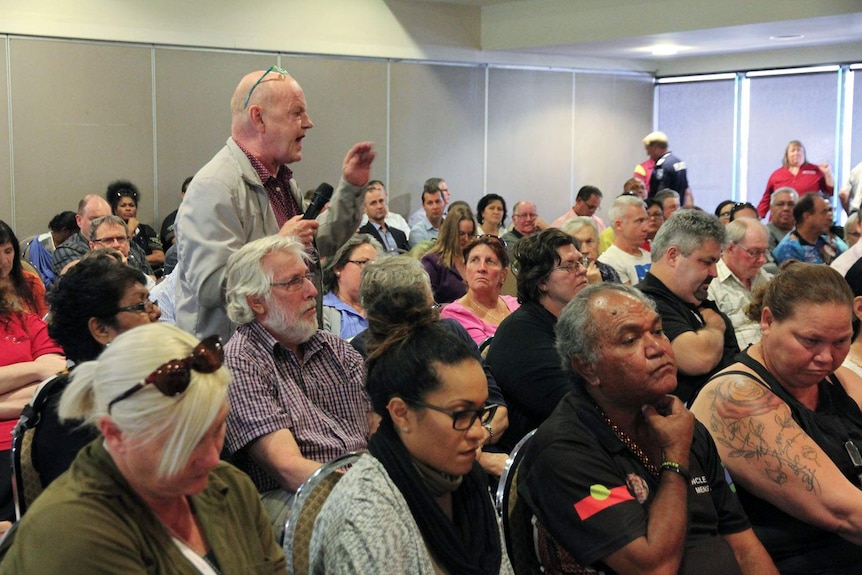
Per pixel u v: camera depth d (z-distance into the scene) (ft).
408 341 5.48
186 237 9.08
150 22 24.14
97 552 4.44
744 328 13.53
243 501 5.36
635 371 6.08
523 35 29.84
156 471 4.50
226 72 25.50
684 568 6.15
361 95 28.17
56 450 6.61
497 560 5.60
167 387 4.42
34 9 22.53
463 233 17.70
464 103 30.58
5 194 22.54
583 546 5.93
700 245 10.05
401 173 29.40
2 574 4.45
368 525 5.12
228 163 9.31
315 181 27.53
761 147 33.76
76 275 7.10
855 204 28.27
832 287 7.09
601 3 27.91
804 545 7.15
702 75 34.88
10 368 9.39
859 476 7.30
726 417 7.18
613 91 34.83
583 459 6.08
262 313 7.72
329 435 7.80
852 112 31.17
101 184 23.84
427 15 29.32
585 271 9.36
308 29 26.84
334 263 12.60
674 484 5.96
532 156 32.65
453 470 5.41
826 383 7.72
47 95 22.89
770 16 24.62
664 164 31.96
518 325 9.27
